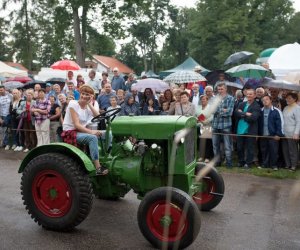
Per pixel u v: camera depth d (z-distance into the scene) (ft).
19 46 120.67
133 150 15.43
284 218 16.55
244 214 17.10
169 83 38.58
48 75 57.31
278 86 26.30
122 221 16.21
